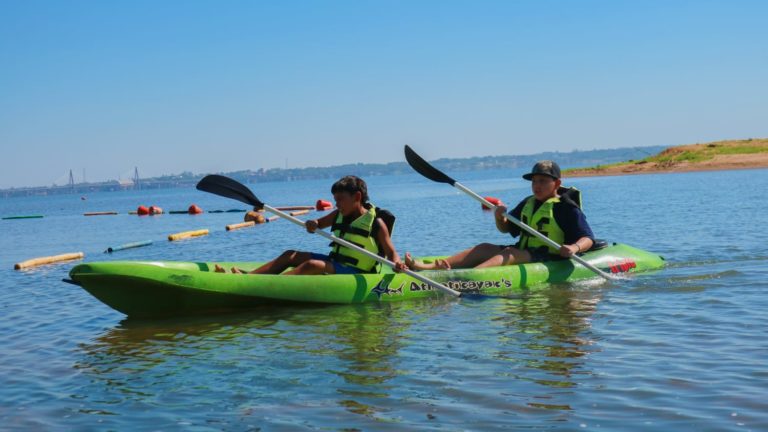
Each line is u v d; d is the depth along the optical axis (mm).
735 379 4254
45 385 4773
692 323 5742
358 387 4434
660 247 10906
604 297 7082
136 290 6621
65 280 6668
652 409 3842
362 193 7406
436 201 30625
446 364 4867
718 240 11305
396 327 6090
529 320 6180
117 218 30688
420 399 4164
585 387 4250
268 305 7020
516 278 7773
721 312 6098
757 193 22047
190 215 30031
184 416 4062
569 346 5215
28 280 10336
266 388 4492
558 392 4184
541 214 8219
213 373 4875
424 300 7293
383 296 7250
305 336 5855
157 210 33062
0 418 4145
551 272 8000
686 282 7656
